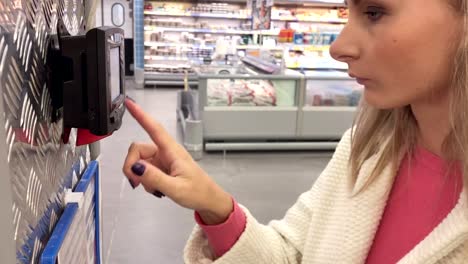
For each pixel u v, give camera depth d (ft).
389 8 1.84
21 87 1.80
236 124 16.75
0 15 1.61
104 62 2.06
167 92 30.91
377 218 2.61
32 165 1.93
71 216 2.33
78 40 2.09
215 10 32.94
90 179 2.93
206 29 33.06
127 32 34.24
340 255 2.64
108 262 8.58
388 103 2.02
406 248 2.44
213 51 33.24
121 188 12.27
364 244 2.60
